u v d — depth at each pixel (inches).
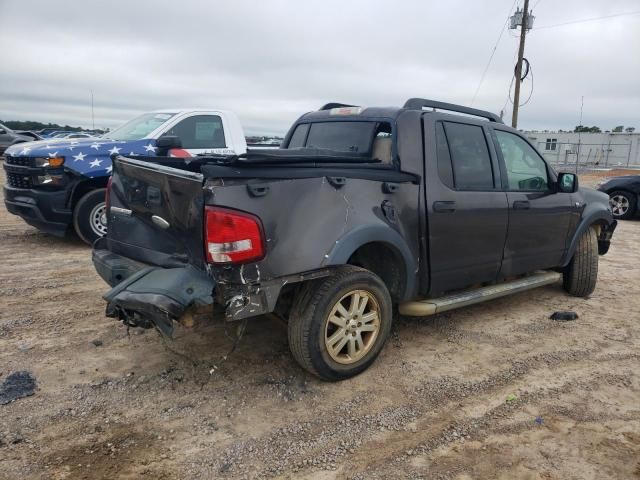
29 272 236.8
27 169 272.2
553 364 156.6
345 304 139.5
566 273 225.5
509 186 182.1
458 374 148.5
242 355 155.1
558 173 197.2
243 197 118.0
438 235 157.5
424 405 131.3
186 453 109.9
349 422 123.0
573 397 136.9
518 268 189.5
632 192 494.0
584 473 106.3
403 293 154.3
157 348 158.2
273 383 139.5
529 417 126.9
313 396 134.0
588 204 216.7
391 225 144.6
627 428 122.9
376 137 166.4
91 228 281.3
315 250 127.7
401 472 105.8
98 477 101.6
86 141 286.7
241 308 119.9
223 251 115.6
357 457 110.3
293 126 197.6
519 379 146.4
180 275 120.6
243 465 106.8
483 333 179.9
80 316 183.2
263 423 121.6
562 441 117.2
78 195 282.5
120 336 166.4
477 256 171.3
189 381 139.3
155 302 113.6
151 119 315.6
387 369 150.3
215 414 124.4
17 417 120.1
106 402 127.9
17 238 312.0
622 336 180.9
